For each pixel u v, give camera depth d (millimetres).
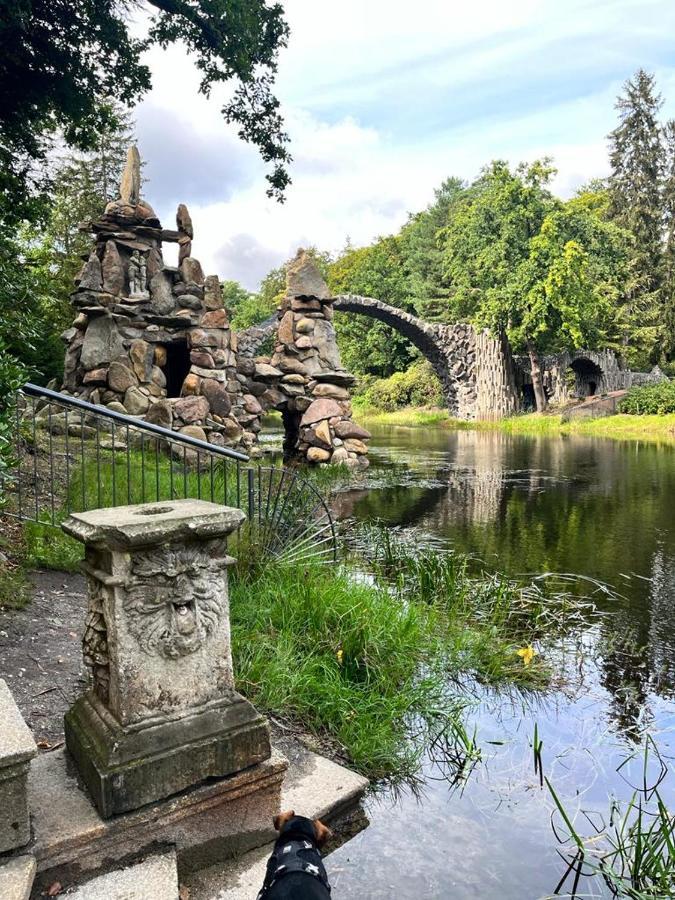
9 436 3844
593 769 3309
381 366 48500
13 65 10297
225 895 2324
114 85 11500
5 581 4465
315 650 4172
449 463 17141
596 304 31609
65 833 2154
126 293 13656
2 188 11812
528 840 2781
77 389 13414
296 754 3227
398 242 54344
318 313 16562
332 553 6352
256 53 11922
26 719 3062
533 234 32250
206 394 13938
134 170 13828
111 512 2525
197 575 2447
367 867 2605
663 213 43250
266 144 13070
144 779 2273
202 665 2475
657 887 2467
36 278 9422
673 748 3500
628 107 43781
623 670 4457
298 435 16188
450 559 6969
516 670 4410
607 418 30094
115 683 2338
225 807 2482
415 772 3287
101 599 2404
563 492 12148
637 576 6645
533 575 6672
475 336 34406
